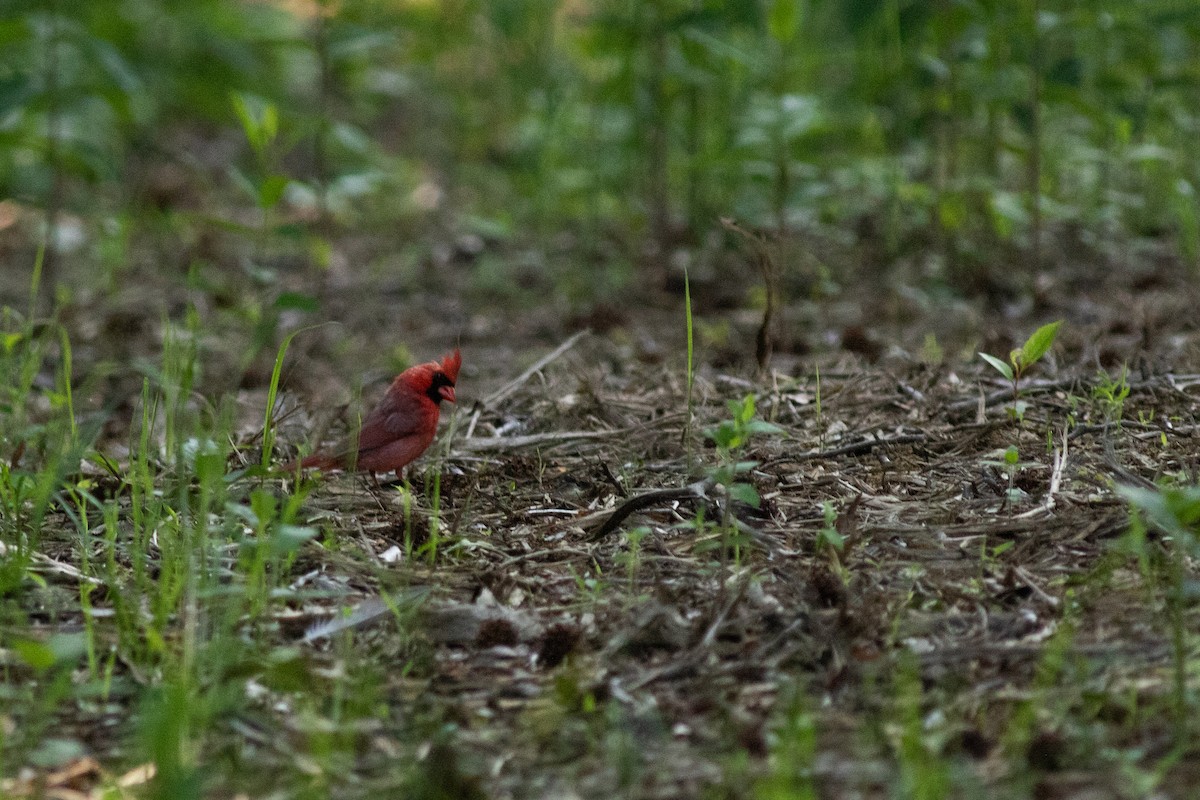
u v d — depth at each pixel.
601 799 5.70
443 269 16.50
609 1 18.50
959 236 15.09
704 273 15.48
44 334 10.63
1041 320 12.83
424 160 22.28
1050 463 8.89
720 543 7.93
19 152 19.94
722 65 15.60
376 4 21.02
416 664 6.88
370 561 8.06
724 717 6.24
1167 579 7.16
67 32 14.59
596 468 9.48
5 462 9.50
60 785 5.94
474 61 23.66
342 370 12.95
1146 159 14.30
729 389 11.13
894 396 10.57
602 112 18.00
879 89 14.97
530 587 7.71
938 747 5.77
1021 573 7.36
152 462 9.66
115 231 16.11
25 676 6.91
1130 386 10.15
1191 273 13.77
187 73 23.28
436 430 9.66
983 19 13.58
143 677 6.72
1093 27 14.20
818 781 5.69
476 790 5.71
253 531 8.45
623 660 6.83
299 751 6.11
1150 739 5.83
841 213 16.08
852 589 7.30
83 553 8.09
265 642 7.06
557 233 17.80
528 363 12.73
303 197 16.78
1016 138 16.48
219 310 14.84
